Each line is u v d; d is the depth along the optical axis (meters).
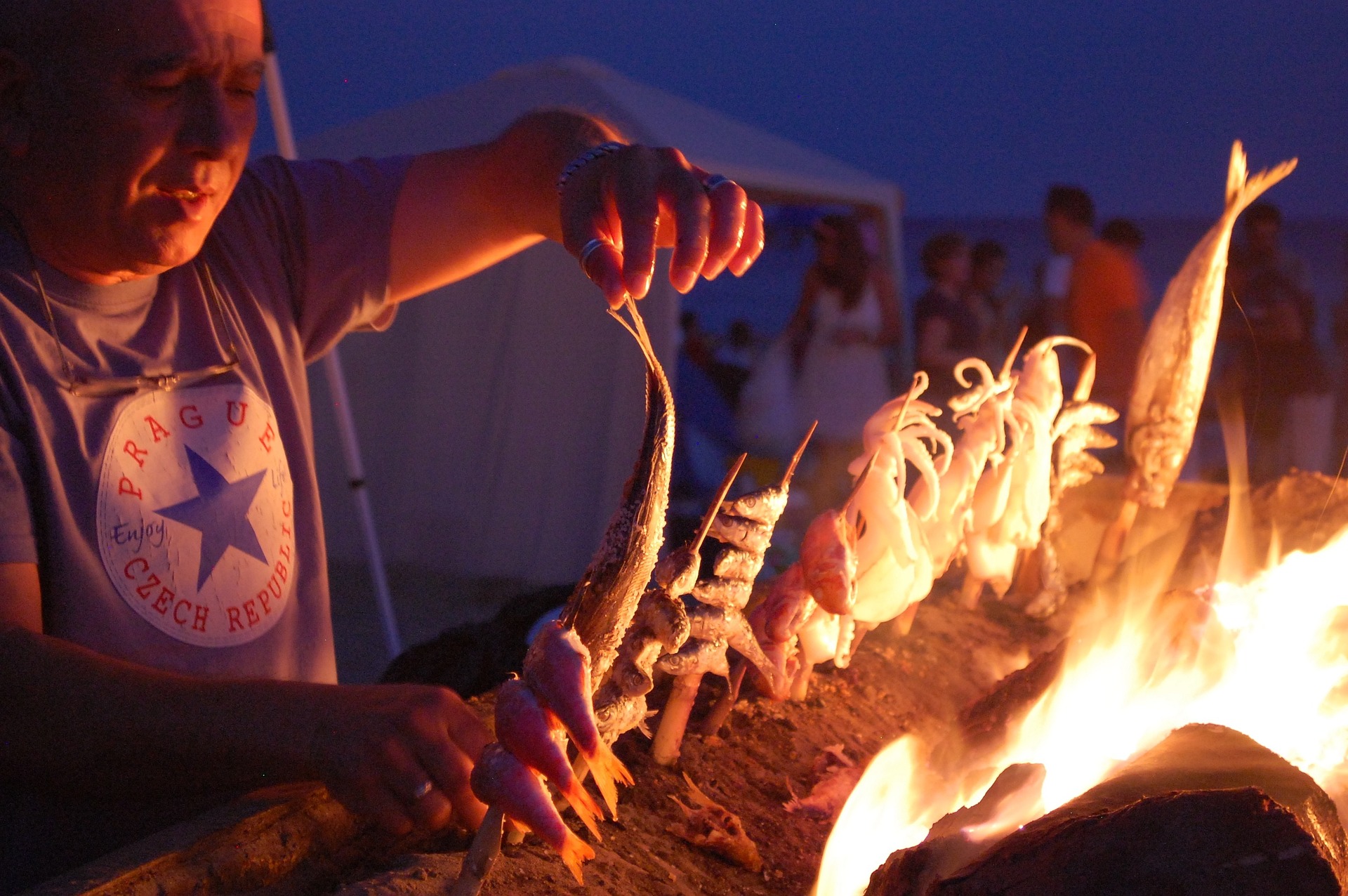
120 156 1.15
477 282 6.11
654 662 1.20
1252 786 0.99
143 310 1.35
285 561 1.43
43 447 1.19
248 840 1.06
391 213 1.63
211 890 1.02
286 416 1.49
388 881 1.05
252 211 1.54
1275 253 5.23
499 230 1.68
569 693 0.90
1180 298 2.25
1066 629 2.30
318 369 6.38
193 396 1.35
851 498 1.49
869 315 5.73
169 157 1.18
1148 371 2.30
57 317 1.25
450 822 1.05
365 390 6.38
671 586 1.18
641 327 0.98
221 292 1.45
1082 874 0.93
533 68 6.35
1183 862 0.92
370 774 1.00
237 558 1.35
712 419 6.55
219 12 1.16
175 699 1.04
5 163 1.20
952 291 5.44
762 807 1.49
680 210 1.18
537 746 0.90
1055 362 2.07
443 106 6.21
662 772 1.47
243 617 1.35
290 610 1.44
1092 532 2.86
